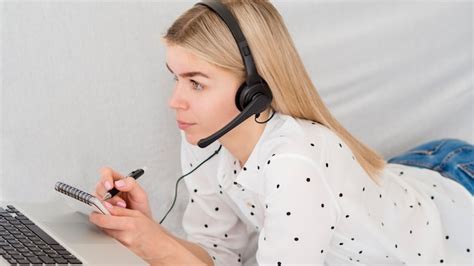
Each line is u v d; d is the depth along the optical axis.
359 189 1.24
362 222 1.24
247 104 1.15
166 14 1.57
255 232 1.50
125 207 1.24
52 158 1.52
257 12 1.16
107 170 1.26
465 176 1.58
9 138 1.49
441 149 1.67
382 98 1.77
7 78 1.48
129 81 1.56
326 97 1.72
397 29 1.75
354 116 1.75
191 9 1.17
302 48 1.69
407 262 1.35
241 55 1.13
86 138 1.54
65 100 1.52
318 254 1.16
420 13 1.76
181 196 1.62
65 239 1.12
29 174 1.51
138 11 1.55
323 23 1.71
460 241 1.49
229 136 1.22
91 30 1.52
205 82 1.14
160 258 1.16
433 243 1.38
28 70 1.49
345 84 1.74
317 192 1.15
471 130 1.82
